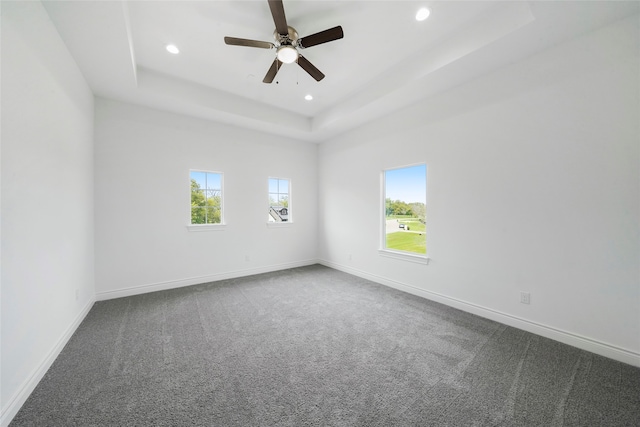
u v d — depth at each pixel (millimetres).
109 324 2492
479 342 2168
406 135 3475
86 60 2352
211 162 3965
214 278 4027
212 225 3984
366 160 4141
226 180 4125
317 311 2846
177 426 1318
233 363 1875
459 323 2537
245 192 4340
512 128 2436
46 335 1771
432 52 2562
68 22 1865
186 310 2855
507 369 1801
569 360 1898
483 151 2654
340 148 4684
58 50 1974
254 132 4430
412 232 3578
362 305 3020
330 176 4957
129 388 1599
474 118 2723
